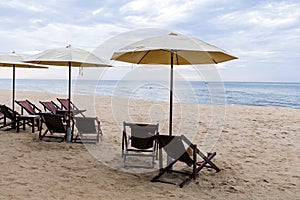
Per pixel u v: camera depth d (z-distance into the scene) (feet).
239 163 15.76
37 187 11.25
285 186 12.40
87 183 12.00
